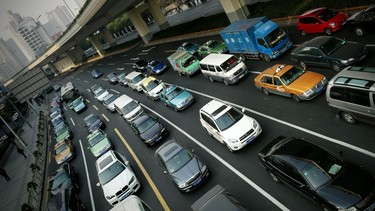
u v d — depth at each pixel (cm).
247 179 1166
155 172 1594
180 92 2144
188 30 4128
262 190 1073
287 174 950
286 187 1028
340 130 1125
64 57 11044
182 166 1298
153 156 1764
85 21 4634
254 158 1249
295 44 2011
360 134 1055
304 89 1352
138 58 4791
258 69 1995
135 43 6378
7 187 2792
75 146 2734
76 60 10450
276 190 1039
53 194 1814
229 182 1200
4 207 2400
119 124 2633
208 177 1300
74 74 8125
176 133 1855
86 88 4984
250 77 1961
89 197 1720
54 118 3750
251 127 1303
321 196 815
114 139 2356
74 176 1967
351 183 791
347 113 1106
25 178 2747
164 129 1848
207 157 1443
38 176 2552
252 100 1697
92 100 4031
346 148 1034
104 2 3600
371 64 1366
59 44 7288
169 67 3300
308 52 1584
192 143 1644
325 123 1202
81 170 2155
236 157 1323
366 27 1578
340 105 1109
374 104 970
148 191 1452
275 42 1903
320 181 841
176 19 6078
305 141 988
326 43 1512
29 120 5672
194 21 4294
